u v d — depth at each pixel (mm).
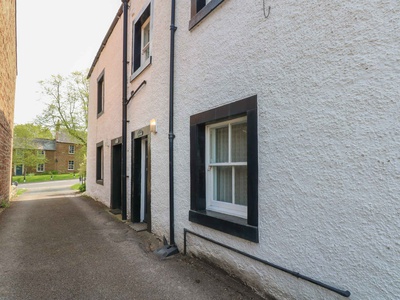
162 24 4984
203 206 3762
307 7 2395
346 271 2006
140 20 6242
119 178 7891
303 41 2410
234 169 3469
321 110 2232
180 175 4188
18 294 2857
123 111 6637
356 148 1986
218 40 3479
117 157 7906
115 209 7711
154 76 5219
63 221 6387
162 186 4758
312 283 2236
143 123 5703
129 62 6746
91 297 2805
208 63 3645
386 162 1823
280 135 2572
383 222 1817
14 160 34438
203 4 4004
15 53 10789
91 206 8672
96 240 4797
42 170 41438
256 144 2812
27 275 3332
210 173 3807
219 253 3307
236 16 3201
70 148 44594
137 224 5859
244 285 2918
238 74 3121
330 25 2203
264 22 2818
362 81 1976
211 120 3506
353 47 2041
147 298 2781
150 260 3824
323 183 2184
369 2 1963
